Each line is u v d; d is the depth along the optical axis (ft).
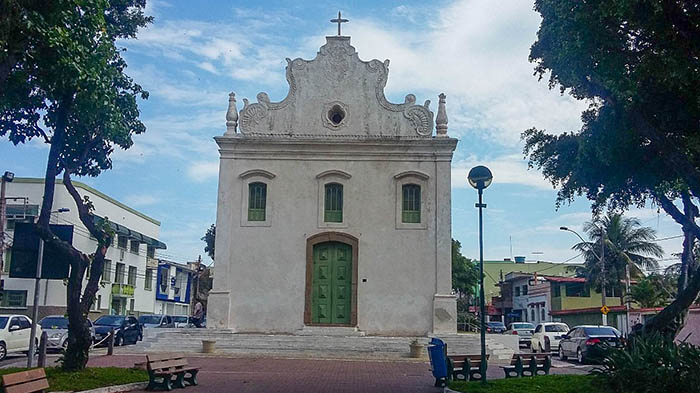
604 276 146.82
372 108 91.81
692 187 39.75
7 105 42.55
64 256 48.62
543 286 193.57
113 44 47.14
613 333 83.71
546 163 52.11
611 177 47.75
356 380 55.42
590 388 42.16
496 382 47.57
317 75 92.68
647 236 161.17
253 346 80.69
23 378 32.55
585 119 48.32
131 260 187.01
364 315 87.10
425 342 81.71
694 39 36.24
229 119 91.71
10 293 142.82
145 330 87.81
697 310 90.53
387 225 88.94
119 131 49.26
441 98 91.97
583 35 37.52
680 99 40.27
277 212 89.45
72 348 50.19
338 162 90.43
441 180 89.51
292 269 88.28
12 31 36.04
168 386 46.96
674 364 39.32
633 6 34.81
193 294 236.84
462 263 192.85
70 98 46.09
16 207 143.95
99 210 163.32
